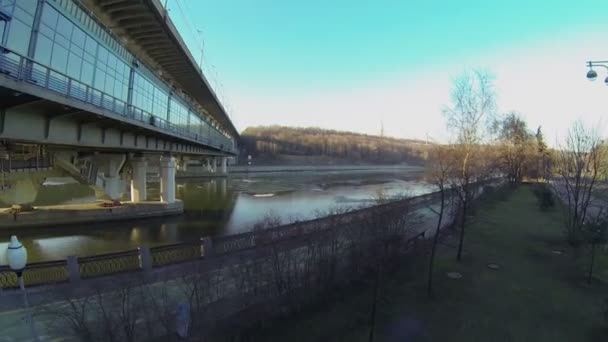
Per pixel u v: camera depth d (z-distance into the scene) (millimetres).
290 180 85750
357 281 13844
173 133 33156
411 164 148125
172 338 8812
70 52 17188
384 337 10750
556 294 14016
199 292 9867
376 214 15320
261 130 195750
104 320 8281
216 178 90438
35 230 28688
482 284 14938
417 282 14891
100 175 33375
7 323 9414
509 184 48750
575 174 32562
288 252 12117
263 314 10664
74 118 19438
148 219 34219
